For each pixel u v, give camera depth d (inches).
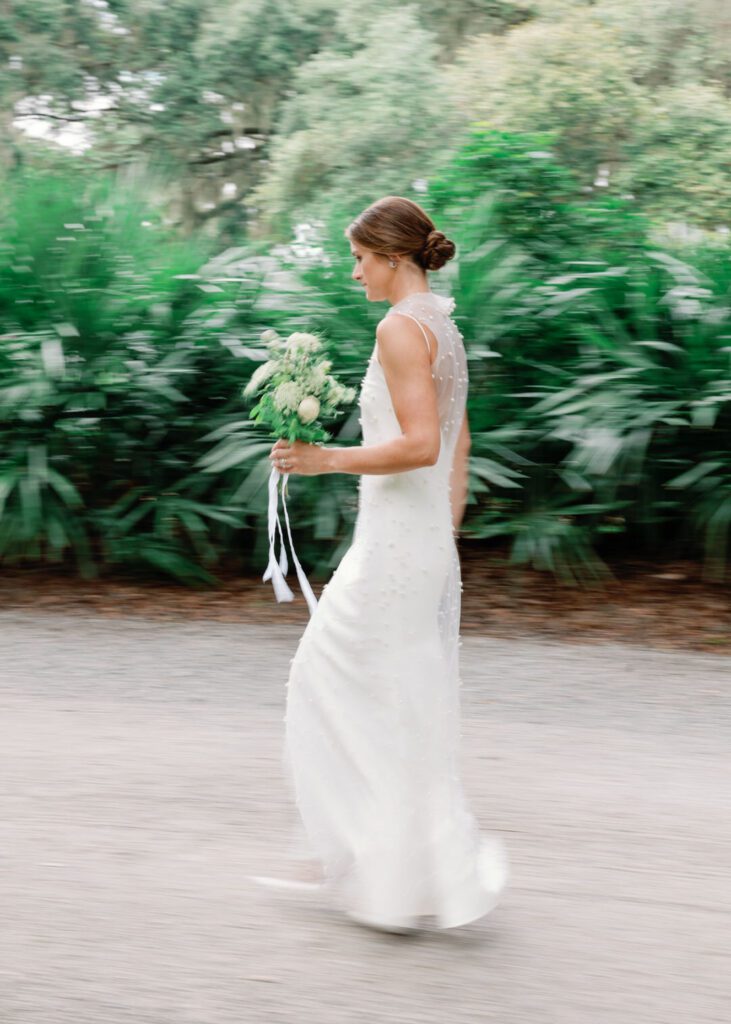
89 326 262.4
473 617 230.5
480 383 259.8
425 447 100.3
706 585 250.8
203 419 266.5
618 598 243.1
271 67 677.3
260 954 98.0
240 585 258.1
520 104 546.9
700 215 501.7
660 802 135.0
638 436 245.4
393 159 596.4
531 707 173.8
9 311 267.4
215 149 739.4
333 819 107.6
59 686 182.1
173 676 189.2
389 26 624.1
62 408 263.6
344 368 253.4
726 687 185.6
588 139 556.7
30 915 104.4
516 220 269.7
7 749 150.6
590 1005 90.4
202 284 268.4
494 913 106.7
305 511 257.8
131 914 105.1
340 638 106.7
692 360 252.5
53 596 248.5
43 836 122.7
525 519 256.7
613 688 184.4
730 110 537.3
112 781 139.4
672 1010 89.7
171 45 689.6
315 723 108.8
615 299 262.4
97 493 273.4
